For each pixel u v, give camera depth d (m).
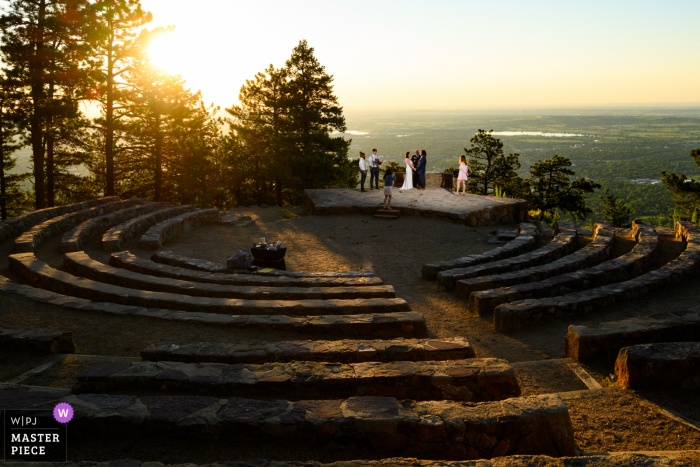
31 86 29.31
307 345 6.60
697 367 5.73
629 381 5.81
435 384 5.25
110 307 9.53
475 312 11.06
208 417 4.19
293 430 4.12
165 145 38.66
